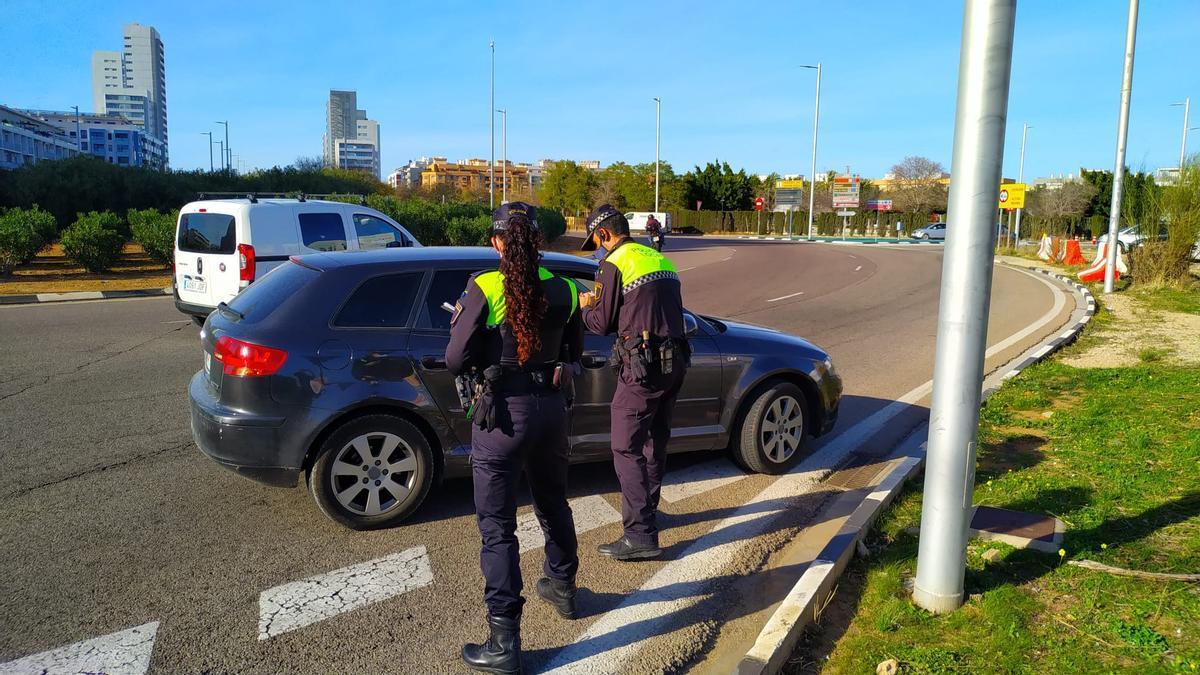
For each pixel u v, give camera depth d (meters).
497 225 3.19
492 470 3.14
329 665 3.19
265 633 3.41
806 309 14.70
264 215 10.02
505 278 3.08
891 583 3.68
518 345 3.07
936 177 68.12
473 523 4.62
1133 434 5.86
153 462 5.50
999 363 9.52
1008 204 34.75
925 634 3.28
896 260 29.69
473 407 3.15
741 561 4.23
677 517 4.83
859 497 5.12
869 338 11.49
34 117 120.69
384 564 4.08
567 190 72.19
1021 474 5.13
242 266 9.78
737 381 5.39
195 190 29.56
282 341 4.30
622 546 4.20
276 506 4.80
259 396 4.25
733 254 32.94
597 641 3.44
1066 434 6.04
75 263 18.80
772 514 4.88
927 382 8.55
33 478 5.16
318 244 10.45
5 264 17.50
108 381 7.89
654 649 3.38
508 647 3.12
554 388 3.22
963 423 3.34
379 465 4.48
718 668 3.27
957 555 3.43
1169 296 15.66
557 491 3.44
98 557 4.07
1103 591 3.55
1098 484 4.90
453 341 3.11
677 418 5.26
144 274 18.56
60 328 11.12
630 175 73.81
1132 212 17.72
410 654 3.28
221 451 4.30
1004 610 3.38
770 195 78.06
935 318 13.67
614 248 4.11
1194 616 3.32
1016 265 26.58
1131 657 3.05
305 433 4.29
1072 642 3.16
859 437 6.50
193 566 4.01
